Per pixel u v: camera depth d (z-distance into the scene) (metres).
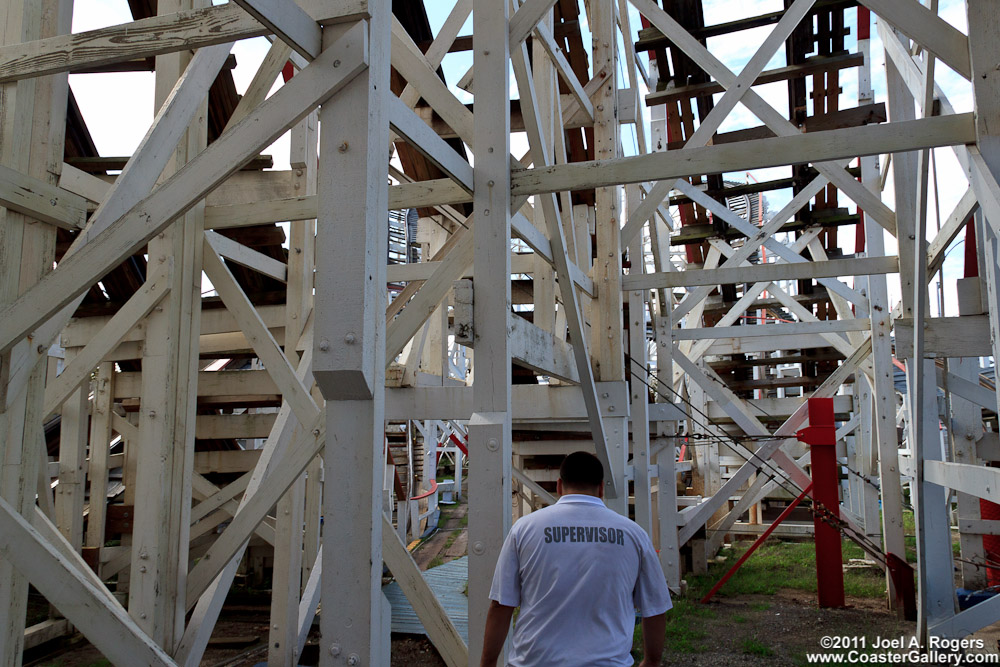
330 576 1.78
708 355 8.98
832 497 5.77
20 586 2.30
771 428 10.34
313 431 3.39
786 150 2.63
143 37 1.92
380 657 1.82
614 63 5.16
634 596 1.98
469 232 2.98
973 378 5.73
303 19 1.75
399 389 5.17
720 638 4.93
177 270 3.47
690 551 7.41
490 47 2.98
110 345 3.39
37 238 2.33
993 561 5.88
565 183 2.85
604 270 4.96
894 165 4.77
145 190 2.57
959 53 2.49
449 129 5.33
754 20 5.64
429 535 11.12
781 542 8.83
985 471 3.33
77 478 5.35
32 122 2.39
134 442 5.80
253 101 3.67
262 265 4.39
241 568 6.68
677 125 7.38
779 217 6.92
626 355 6.11
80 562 2.72
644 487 5.93
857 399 8.58
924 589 4.31
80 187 3.81
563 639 1.82
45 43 2.06
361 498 1.78
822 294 8.59
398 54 3.14
